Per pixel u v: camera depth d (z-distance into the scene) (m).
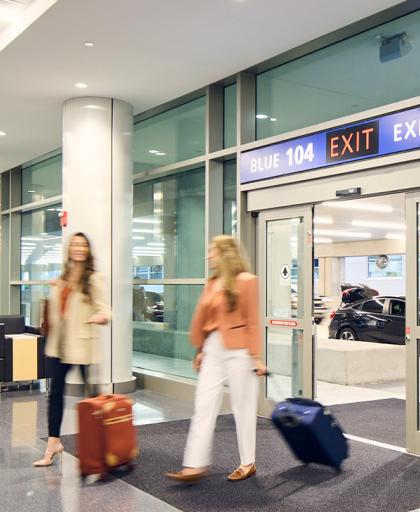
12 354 8.00
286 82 7.01
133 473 4.61
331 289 25.88
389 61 5.88
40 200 12.75
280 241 6.72
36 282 12.80
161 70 7.14
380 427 6.39
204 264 7.98
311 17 5.72
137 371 8.81
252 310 4.25
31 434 5.75
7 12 6.22
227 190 7.76
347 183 5.86
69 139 8.20
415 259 5.23
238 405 4.41
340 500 4.06
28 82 7.59
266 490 4.25
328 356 9.57
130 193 8.40
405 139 5.29
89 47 6.49
